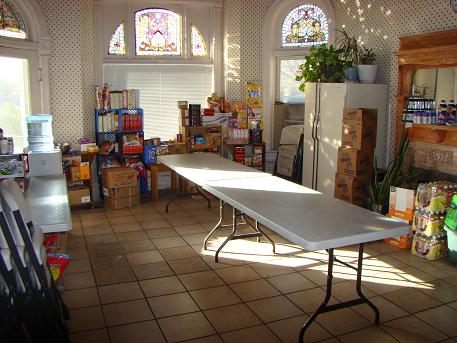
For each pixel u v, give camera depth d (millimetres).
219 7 7777
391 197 5340
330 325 3500
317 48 6676
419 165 5824
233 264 4660
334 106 6184
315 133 6562
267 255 4914
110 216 6352
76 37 6703
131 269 4531
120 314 3648
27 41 6301
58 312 2891
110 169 6789
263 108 7898
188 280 4281
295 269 4539
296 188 4344
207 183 4527
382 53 6352
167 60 7645
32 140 6137
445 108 5258
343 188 6027
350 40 6625
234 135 7516
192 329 3430
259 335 3354
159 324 3500
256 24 7672
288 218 3365
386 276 4391
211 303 3836
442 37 5352
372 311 3717
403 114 5965
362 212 3553
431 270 4547
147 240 5383
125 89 7152
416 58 5633
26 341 2559
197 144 7516
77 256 4867
